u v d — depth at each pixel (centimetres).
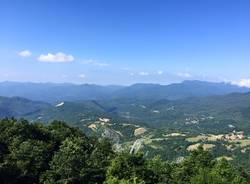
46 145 10450
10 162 9344
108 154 11200
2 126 11106
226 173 9106
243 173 10438
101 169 9350
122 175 8506
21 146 9762
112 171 8581
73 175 9056
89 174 9206
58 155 9344
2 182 9119
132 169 8606
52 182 8894
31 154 9638
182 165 9862
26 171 9319
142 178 8625
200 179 8556
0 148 10100
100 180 9256
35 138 11138
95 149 10631
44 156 9925
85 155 9775
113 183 7438
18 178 9262
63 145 9850
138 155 8950
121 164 8669
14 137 10588
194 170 9575
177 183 9350
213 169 9212
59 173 9050
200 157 9950
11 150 9975
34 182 9488
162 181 9306
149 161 9862
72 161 9138
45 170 9681
